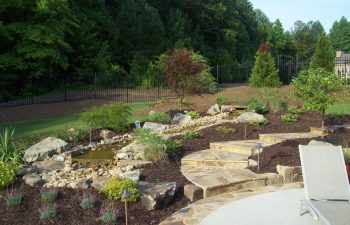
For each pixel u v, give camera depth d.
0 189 5.66
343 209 4.41
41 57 22.25
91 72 26.98
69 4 25.25
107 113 11.11
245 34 47.38
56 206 5.08
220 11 42.41
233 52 43.59
